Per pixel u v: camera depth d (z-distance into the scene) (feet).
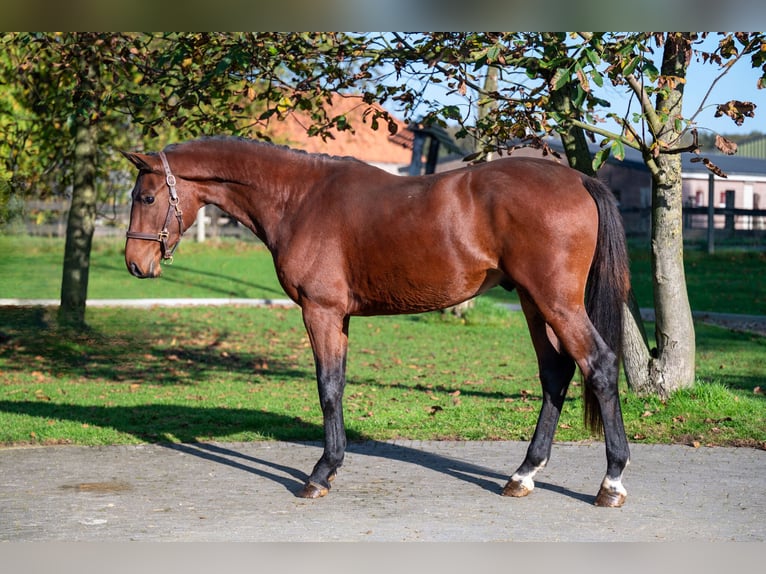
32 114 47.09
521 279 16.80
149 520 16.84
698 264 90.12
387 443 24.02
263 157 19.17
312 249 18.43
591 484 19.30
